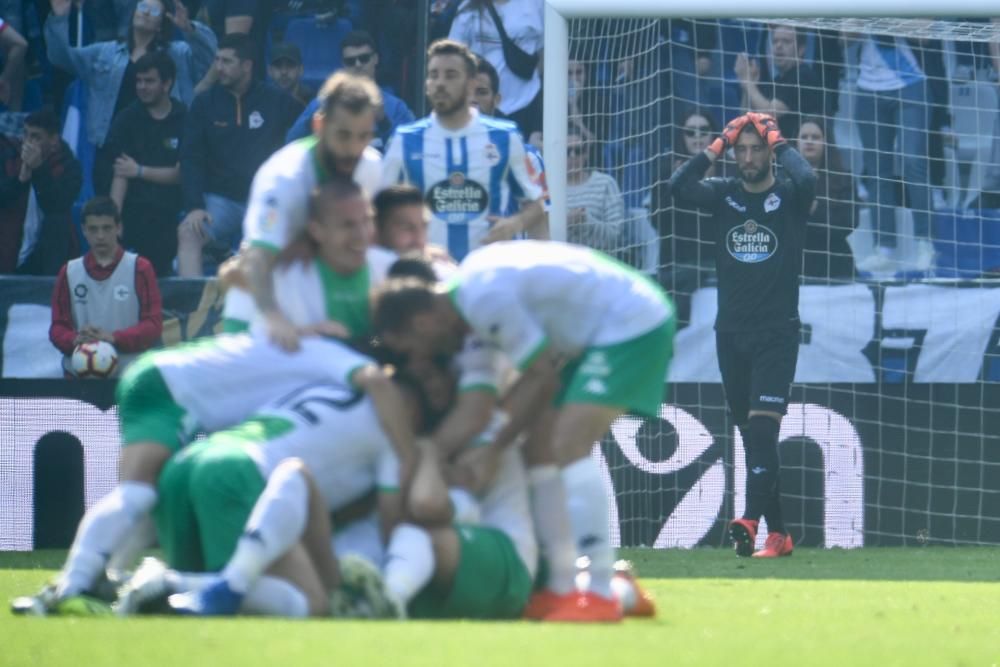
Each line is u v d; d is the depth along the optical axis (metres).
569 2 30.61
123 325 30.06
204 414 14.43
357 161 16.56
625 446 30.53
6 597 17.19
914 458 30.97
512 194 22.30
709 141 33.53
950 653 11.04
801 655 10.48
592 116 33.25
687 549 29.72
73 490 29.97
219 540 13.14
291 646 10.11
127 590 12.79
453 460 13.70
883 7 30.52
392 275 14.40
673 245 32.81
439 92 21.72
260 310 15.14
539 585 14.59
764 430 27.30
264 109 33.34
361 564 12.62
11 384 30.17
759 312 27.44
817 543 30.97
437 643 10.41
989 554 27.88
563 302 13.90
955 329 30.95
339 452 13.52
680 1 30.81
